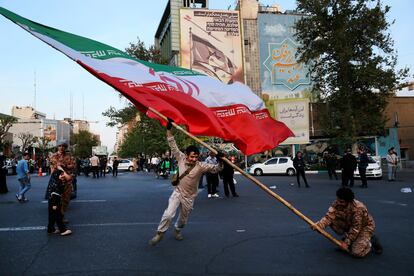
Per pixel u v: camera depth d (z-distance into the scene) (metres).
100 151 59.56
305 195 13.07
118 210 9.64
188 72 7.23
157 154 46.81
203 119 5.93
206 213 9.07
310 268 4.73
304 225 7.48
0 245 5.94
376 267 4.77
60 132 89.31
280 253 5.42
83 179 25.17
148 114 5.70
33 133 82.69
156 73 6.54
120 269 4.70
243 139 6.21
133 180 23.42
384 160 33.44
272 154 42.44
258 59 58.62
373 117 26.58
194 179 5.75
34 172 41.69
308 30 27.80
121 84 5.72
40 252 5.50
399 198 11.82
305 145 37.50
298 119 29.06
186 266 4.82
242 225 7.49
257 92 57.78
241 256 5.27
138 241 6.15
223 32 57.41
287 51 59.09
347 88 26.47
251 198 12.17
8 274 4.53
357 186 16.58
